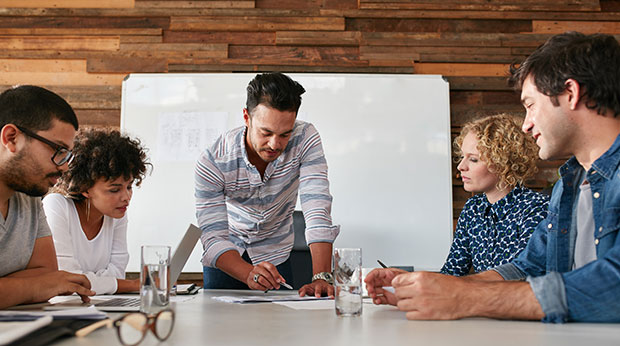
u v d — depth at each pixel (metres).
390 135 3.81
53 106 1.40
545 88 1.16
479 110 4.00
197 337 0.86
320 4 4.08
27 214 1.58
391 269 1.35
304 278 2.65
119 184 1.98
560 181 1.35
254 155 2.10
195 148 3.79
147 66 3.98
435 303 1.04
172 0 4.05
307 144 2.15
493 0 4.08
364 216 3.74
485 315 1.03
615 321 0.97
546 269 1.33
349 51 4.04
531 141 1.94
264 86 1.87
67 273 1.43
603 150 1.15
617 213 1.10
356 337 0.86
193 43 4.02
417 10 4.07
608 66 1.10
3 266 1.52
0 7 4.02
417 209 3.76
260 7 4.07
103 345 0.76
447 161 3.80
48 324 0.84
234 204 2.22
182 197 3.74
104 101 3.94
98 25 4.04
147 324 0.79
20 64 4.00
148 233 3.71
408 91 3.86
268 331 0.92
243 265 1.88
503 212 1.93
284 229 2.32
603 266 0.96
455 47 4.05
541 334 0.87
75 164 1.92
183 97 3.84
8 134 1.36
